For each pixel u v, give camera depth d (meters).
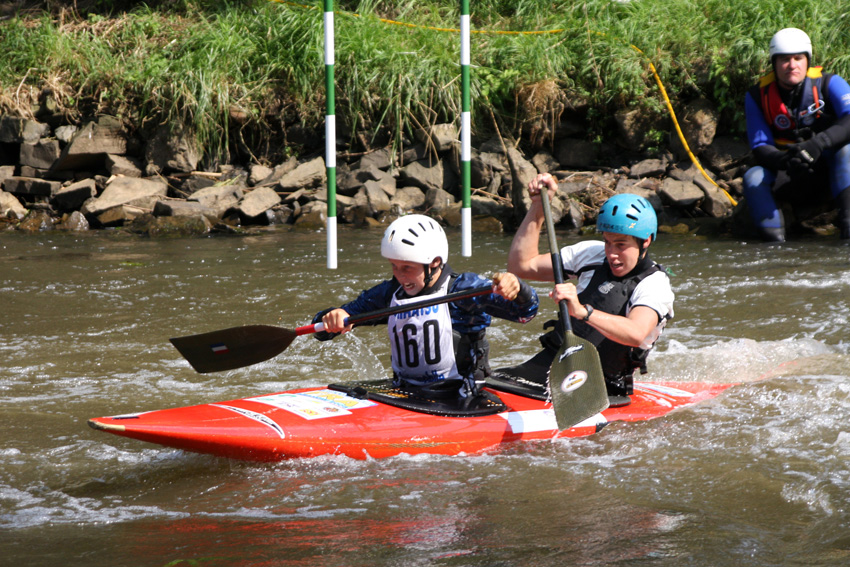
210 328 18.77
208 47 38.12
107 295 21.97
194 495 10.07
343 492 10.05
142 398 14.22
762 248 27.73
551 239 12.54
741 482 10.13
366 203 33.84
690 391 13.70
